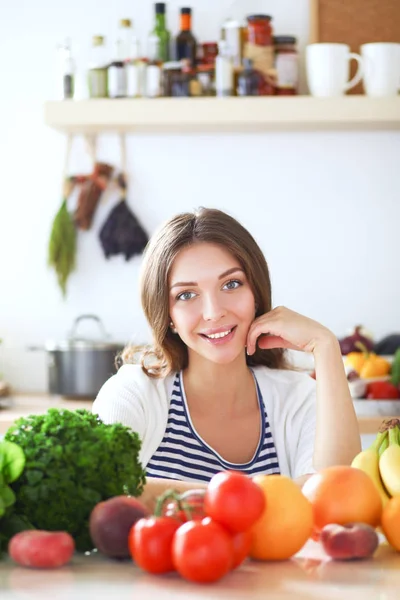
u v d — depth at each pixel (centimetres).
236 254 179
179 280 178
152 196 369
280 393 197
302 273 368
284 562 119
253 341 185
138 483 129
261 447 194
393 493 134
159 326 188
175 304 181
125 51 347
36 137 371
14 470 118
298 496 119
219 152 367
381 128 355
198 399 194
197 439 192
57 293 371
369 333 348
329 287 367
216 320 177
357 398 324
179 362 195
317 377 180
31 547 113
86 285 370
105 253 363
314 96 338
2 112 371
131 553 114
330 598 102
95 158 368
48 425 125
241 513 110
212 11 362
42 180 371
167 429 193
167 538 110
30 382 374
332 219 367
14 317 373
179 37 344
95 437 125
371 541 117
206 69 343
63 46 359
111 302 370
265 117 336
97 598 101
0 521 120
